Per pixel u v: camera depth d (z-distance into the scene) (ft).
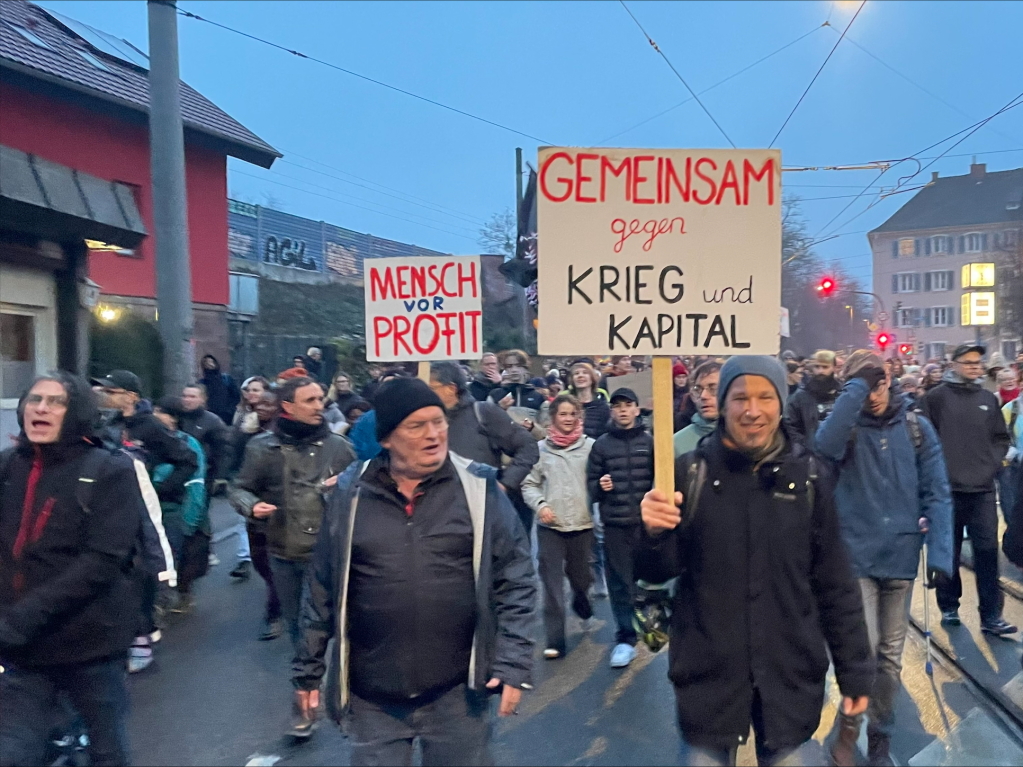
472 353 17.94
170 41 34.91
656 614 9.89
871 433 13.87
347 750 14.49
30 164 29.17
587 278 9.90
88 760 11.47
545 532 19.22
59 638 10.60
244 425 23.02
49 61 51.03
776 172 9.81
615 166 9.87
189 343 35.78
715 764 9.25
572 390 28.12
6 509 10.71
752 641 9.07
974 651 18.26
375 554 9.27
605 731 14.98
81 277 33.22
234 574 25.89
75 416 10.75
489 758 9.73
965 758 13.61
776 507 9.09
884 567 13.53
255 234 108.99
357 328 98.73
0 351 30.22
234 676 17.90
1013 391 33.37
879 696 13.64
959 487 19.08
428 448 9.25
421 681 9.28
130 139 56.39
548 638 18.75
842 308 145.48
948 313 174.60
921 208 180.04
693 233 9.86
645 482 18.22
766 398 9.02
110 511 10.69
